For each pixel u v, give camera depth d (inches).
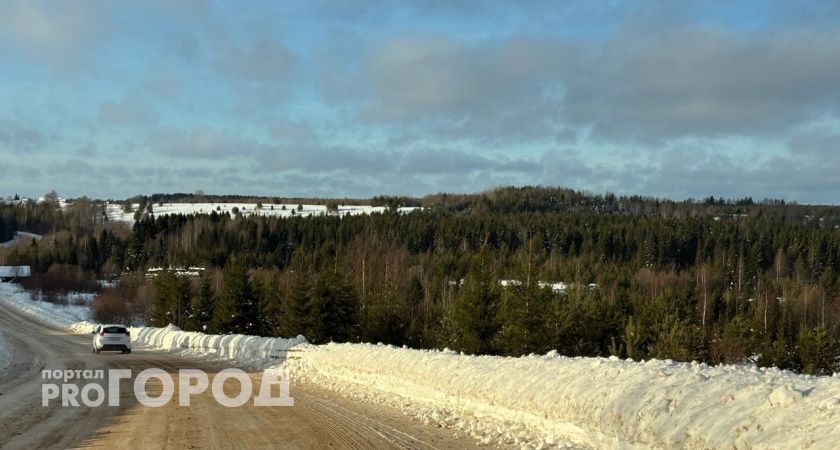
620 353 1197.1
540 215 6279.5
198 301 2591.0
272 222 5703.7
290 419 546.9
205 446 425.4
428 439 455.8
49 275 4928.6
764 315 2165.4
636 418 365.4
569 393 438.0
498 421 495.2
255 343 1278.3
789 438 281.0
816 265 4220.0
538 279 1197.1
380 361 768.9
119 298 3700.8
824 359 1296.8
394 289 1701.5
